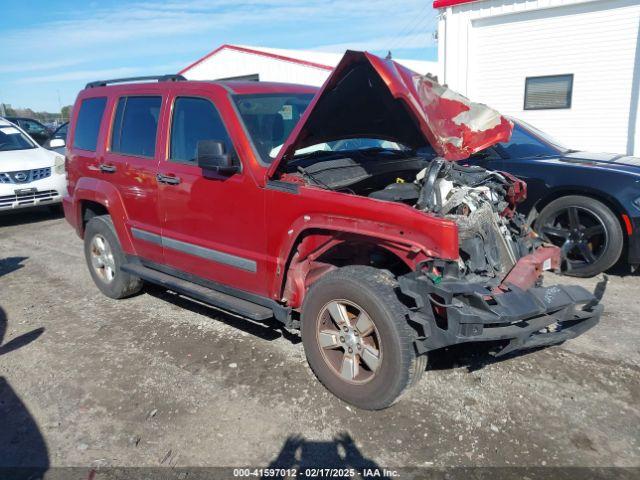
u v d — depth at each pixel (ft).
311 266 12.39
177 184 14.32
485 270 11.46
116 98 16.88
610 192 17.43
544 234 19.21
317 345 11.65
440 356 13.26
